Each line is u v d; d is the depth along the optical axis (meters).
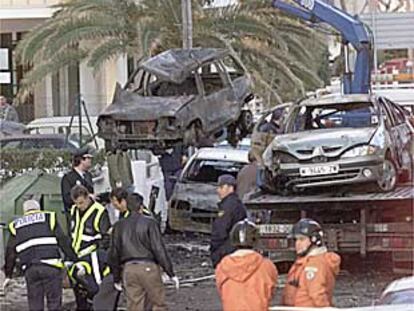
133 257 13.06
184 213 23.61
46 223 13.56
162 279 14.66
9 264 13.70
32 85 31.31
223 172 24.11
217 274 10.60
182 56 22.84
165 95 22.83
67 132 26.56
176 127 21.72
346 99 20.05
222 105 23.05
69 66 33.38
